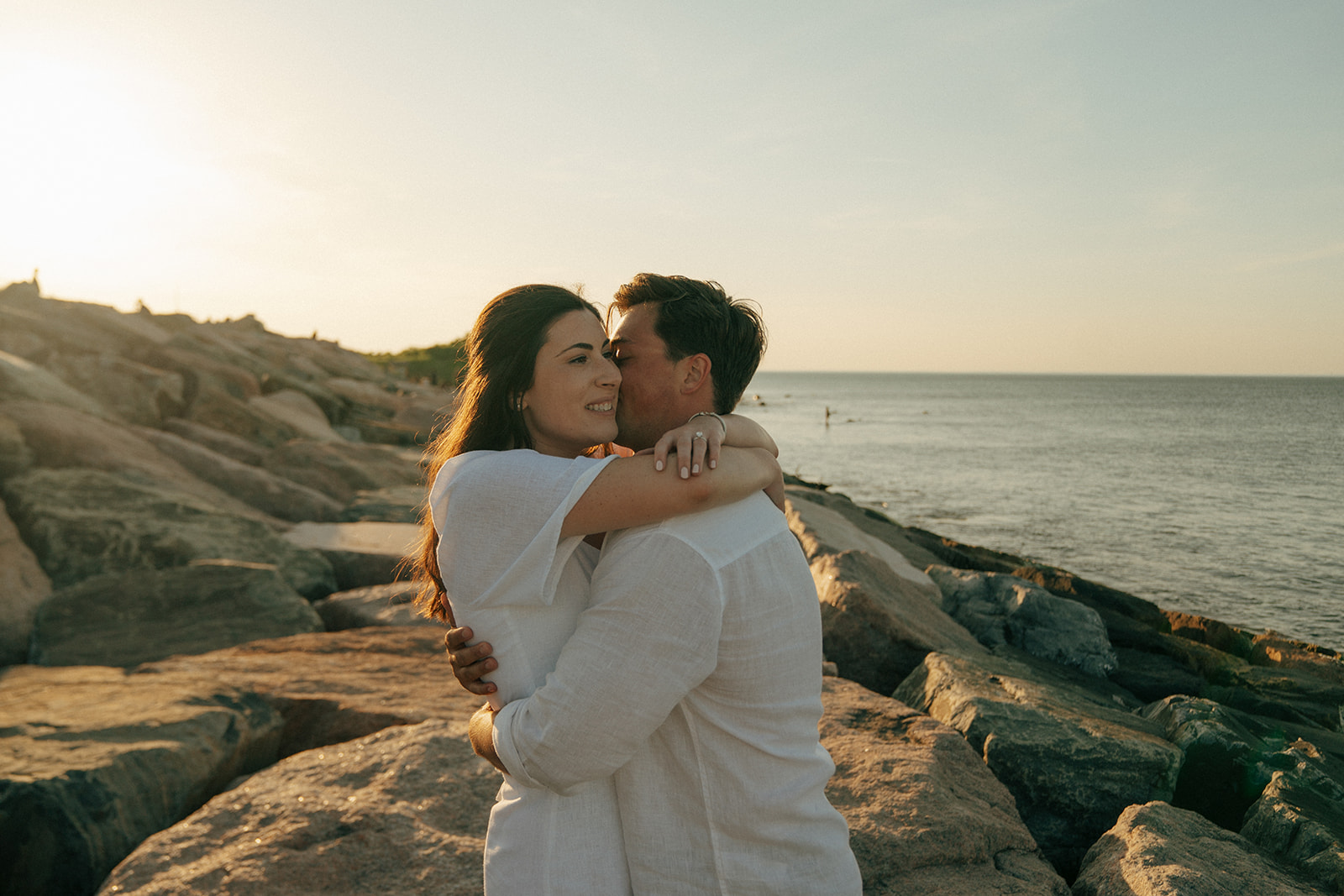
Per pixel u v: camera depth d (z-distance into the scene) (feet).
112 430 32.91
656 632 4.00
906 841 8.64
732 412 5.51
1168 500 96.68
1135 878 8.58
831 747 10.73
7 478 26.78
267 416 52.37
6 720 11.88
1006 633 23.70
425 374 244.22
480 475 4.50
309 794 9.29
